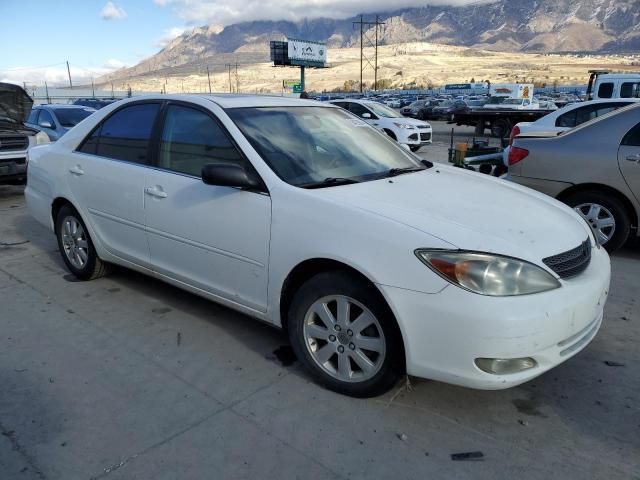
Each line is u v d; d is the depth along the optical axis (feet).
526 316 8.38
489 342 8.38
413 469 8.28
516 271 8.61
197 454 8.58
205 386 10.43
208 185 11.57
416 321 8.81
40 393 10.17
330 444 8.82
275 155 11.21
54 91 209.97
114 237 14.15
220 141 11.68
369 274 9.11
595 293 9.45
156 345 12.03
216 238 11.41
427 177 12.07
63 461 8.41
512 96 109.50
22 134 28.27
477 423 9.39
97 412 9.61
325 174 11.25
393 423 9.36
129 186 13.30
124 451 8.64
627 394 10.30
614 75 53.26
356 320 9.64
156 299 14.55
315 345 10.40
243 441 8.88
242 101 12.51
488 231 9.20
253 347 11.97
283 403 9.89
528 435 9.08
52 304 14.20
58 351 11.75
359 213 9.50
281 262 10.31
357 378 9.86
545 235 9.61
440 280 8.57
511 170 20.06
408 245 8.87
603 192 18.31
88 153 14.79
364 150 12.77
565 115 31.63
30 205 17.12
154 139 13.08
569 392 10.36
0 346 11.93
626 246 20.06
